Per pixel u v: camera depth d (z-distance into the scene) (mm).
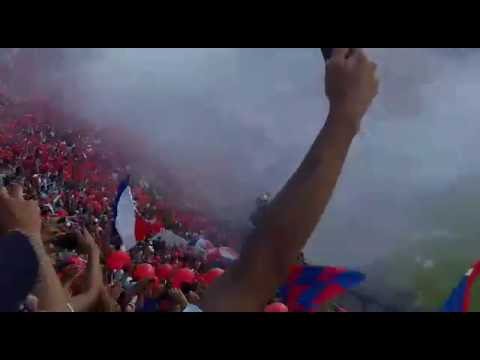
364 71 1049
